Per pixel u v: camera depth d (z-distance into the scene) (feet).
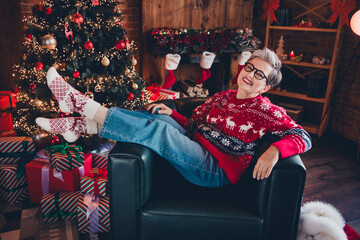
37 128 8.18
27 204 7.38
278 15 12.78
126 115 5.24
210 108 6.26
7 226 6.58
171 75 11.76
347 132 12.19
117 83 8.41
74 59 7.71
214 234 5.16
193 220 5.10
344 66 11.96
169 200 5.31
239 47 12.82
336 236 5.33
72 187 7.06
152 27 11.91
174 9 12.21
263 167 4.79
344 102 12.14
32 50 8.03
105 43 8.20
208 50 12.37
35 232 6.45
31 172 7.08
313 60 12.24
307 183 8.86
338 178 9.22
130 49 8.85
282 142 4.92
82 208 6.40
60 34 7.70
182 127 6.31
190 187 5.73
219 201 5.34
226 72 13.96
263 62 5.51
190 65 13.79
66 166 6.94
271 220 5.09
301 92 12.96
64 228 6.62
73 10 7.55
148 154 5.12
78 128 5.50
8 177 7.14
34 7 7.93
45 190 7.17
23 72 8.22
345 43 11.80
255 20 14.79
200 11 12.81
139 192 5.12
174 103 7.23
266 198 4.99
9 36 10.68
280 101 14.33
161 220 5.14
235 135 5.46
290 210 5.02
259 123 5.34
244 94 5.74
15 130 8.59
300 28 12.03
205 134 5.71
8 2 10.21
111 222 5.32
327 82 12.50
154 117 5.94
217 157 5.45
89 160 7.39
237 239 5.18
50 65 8.00
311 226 5.50
